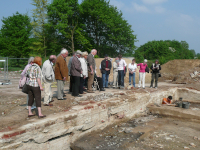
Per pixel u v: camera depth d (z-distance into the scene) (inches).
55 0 1118.4
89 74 296.7
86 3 1176.2
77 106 212.8
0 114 181.3
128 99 281.1
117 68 366.9
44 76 206.5
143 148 178.9
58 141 172.1
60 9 1105.4
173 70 853.8
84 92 289.4
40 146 153.9
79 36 1138.7
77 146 178.1
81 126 194.5
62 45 1230.9
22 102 227.1
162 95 384.8
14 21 1261.1
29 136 143.0
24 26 1285.7
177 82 568.7
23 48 1223.5
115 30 1195.9
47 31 1159.6
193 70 617.6
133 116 294.2
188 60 872.9
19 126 143.9
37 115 178.2
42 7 1114.7
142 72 393.7
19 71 762.2
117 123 257.8
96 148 173.8
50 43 1200.2
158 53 2642.7
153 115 317.1
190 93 438.3
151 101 346.0
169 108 314.0
